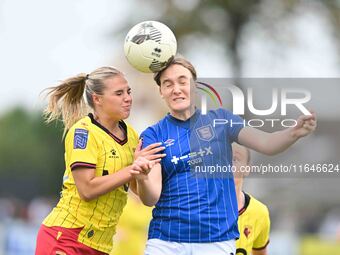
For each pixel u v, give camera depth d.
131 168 16.41
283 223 46.94
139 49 17.28
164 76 17.27
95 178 17.28
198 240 16.86
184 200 16.92
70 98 18.66
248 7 60.09
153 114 41.12
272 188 34.41
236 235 17.16
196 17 60.47
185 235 16.88
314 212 51.16
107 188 17.11
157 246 17.05
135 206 27.12
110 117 17.80
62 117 19.09
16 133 118.81
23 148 117.06
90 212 17.78
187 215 16.86
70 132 17.75
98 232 17.97
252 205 19.06
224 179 17.16
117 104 17.70
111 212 17.97
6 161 116.88
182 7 61.22
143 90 40.97
